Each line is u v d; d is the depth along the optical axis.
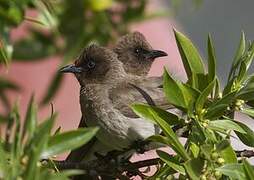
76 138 7.50
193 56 9.62
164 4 19.48
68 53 9.02
